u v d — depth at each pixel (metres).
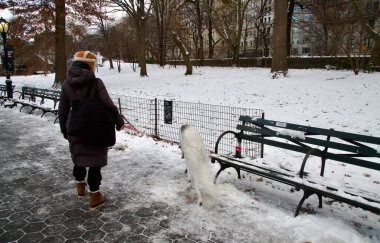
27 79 33.12
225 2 35.62
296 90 15.56
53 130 9.32
